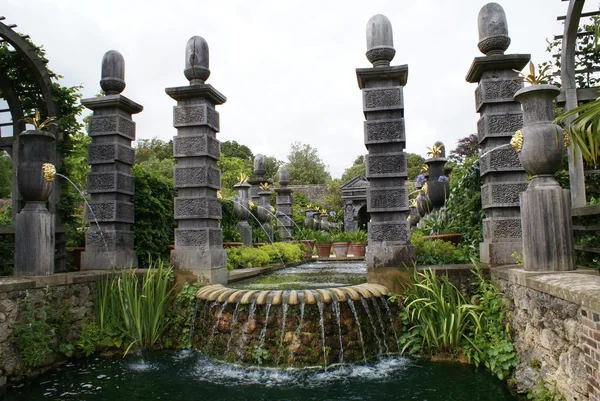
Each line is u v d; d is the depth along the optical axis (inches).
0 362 169.3
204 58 243.3
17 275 195.9
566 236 154.3
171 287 231.1
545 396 131.4
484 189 214.2
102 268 246.4
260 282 260.7
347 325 187.9
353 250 529.0
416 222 469.4
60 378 179.9
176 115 240.4
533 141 157.5
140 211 272.2
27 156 202.2
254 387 162.9
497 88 209.8
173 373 182.4
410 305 194.9
